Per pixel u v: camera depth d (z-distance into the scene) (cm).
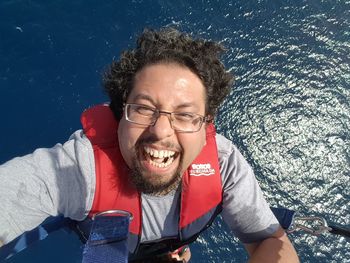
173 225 59
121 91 50
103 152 53
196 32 110
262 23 113
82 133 56
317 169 96
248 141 98
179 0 113
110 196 54
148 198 55
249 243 61
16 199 48
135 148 48
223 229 91
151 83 47
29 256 84
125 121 48
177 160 50
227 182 59
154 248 61
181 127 47
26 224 49
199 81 48
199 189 57
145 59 48
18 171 49
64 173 51
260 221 59
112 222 45
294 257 58
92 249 43
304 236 90
